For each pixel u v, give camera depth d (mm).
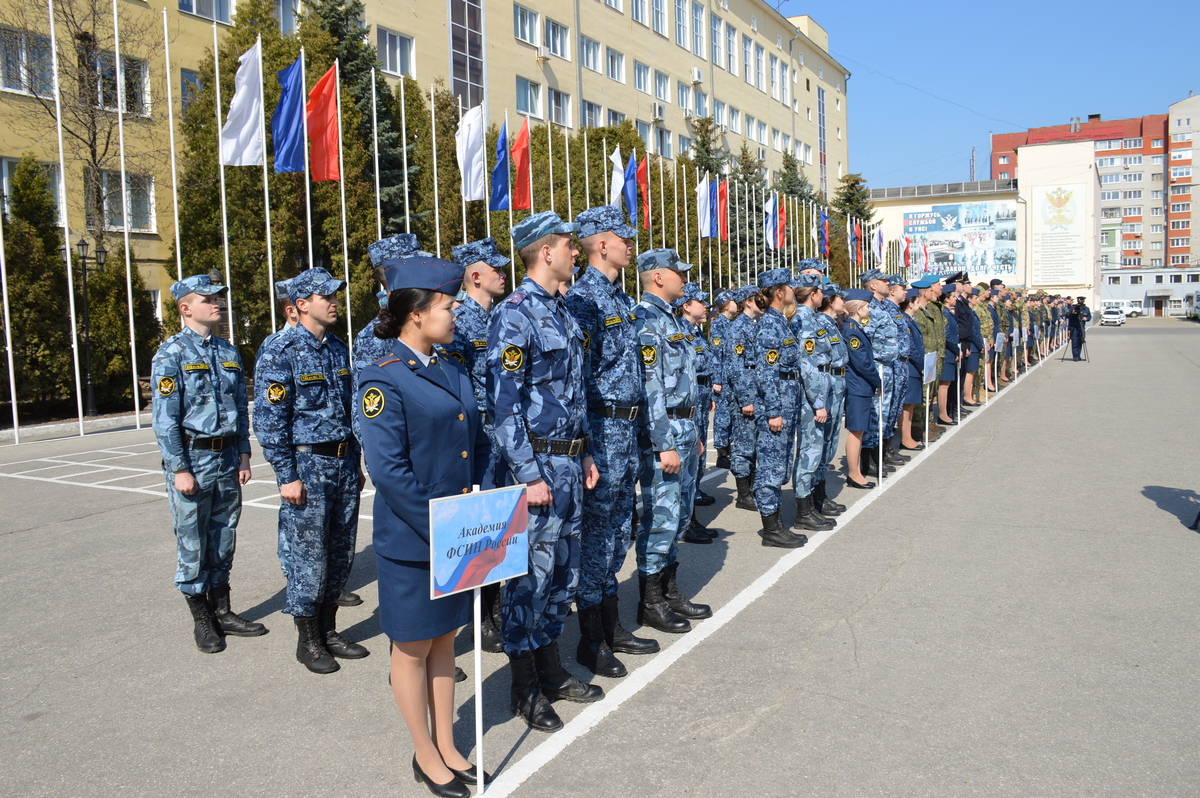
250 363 20141
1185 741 3512
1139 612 4961
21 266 16562
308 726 3936
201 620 4938
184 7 21344
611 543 4504
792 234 40031
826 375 6957
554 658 4121
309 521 4582
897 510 7645
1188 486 8188
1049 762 3377
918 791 3199
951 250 69625
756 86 50469
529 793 3264
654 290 5238
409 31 26203
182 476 4816
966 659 4383
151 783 3441
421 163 23125
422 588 3207
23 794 3373
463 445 3324
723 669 4363
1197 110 116750
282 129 15664
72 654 4840
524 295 3918
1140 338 42156
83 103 18578
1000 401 16109
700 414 5934
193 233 19750
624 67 37406
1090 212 66750
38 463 11984
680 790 3258
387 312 3264
